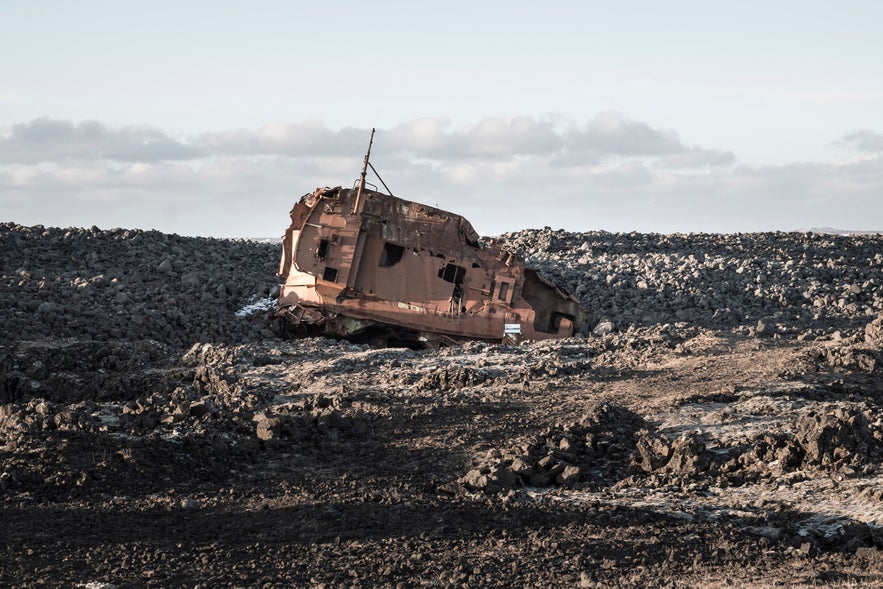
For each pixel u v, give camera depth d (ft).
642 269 175.11
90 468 73.26
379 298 140.36
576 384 111.04
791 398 100.99
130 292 148.77
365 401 102.58
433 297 141.38
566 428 88.38
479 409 99.19
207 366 112.88
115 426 83.30
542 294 149.79
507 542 63.52
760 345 130.62
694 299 160.15
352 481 76.59
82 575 55.36
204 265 170.91
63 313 135.44
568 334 146.72
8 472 70.95
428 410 98.27
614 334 140.56
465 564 58.80
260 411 94.12
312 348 130.93
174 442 79.82
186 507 68.33
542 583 55.36
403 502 71.31
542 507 71.41
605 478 80.79
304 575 56.39
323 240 139.74
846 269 180.75
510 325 141.59
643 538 64.90
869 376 112.06
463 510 70.08
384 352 127.54
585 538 64.64
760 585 53.52
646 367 120.06
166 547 60.70
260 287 161.68
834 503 72.23
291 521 66.44
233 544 61.77
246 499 71.41
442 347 140.97
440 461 82.43
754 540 64.75
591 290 165.99
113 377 109.60
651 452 82.79
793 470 80.07
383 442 88.02
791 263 181.37
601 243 205.16
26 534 61.72
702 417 94.68
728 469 81.46
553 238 210.59
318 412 93.09
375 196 140.46
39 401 91.71
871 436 83.82
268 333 144.46
